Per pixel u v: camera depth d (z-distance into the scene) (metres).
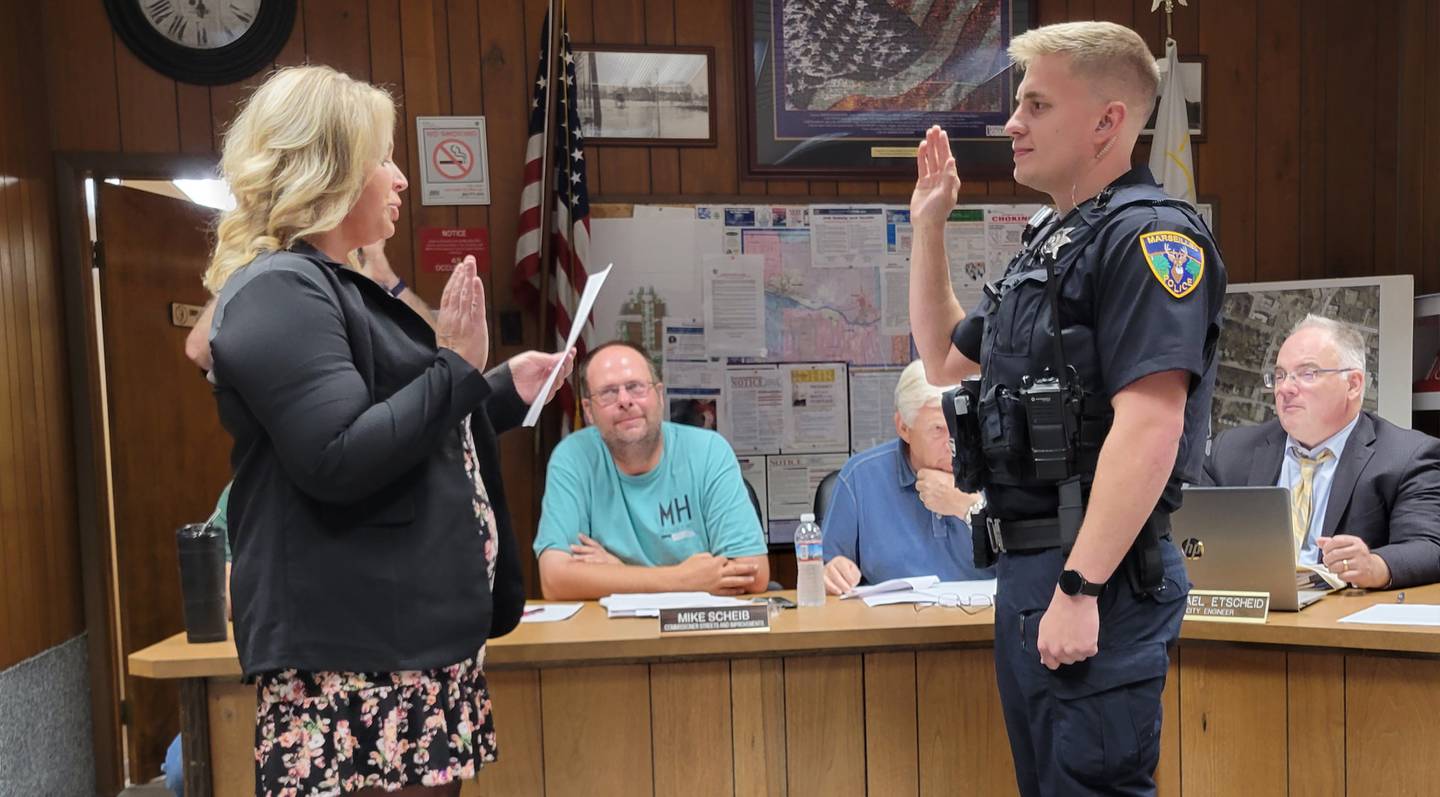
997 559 1.49
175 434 3.55
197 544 1.90
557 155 3.44
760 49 3.68
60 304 3.31
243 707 1.83
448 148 3.52
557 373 1.44
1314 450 2.57
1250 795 1.87
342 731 1.24
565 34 3.43
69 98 3.32
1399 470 2.42
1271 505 1.87
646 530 2.51
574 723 1.88
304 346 1.17
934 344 1.73
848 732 1.91
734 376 3.67
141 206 3.44
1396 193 3.96
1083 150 1.41
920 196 1.72
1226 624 1.85
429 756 1.27
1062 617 1.29
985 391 1.44
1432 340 3.70
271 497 1.24
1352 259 3.97
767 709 1.90
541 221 3.38
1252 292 3.71
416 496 1.27
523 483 3.57
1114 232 1.33
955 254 3.80
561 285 3.39
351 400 1.18
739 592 2.38
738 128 3.68
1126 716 1.32
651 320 3.62
